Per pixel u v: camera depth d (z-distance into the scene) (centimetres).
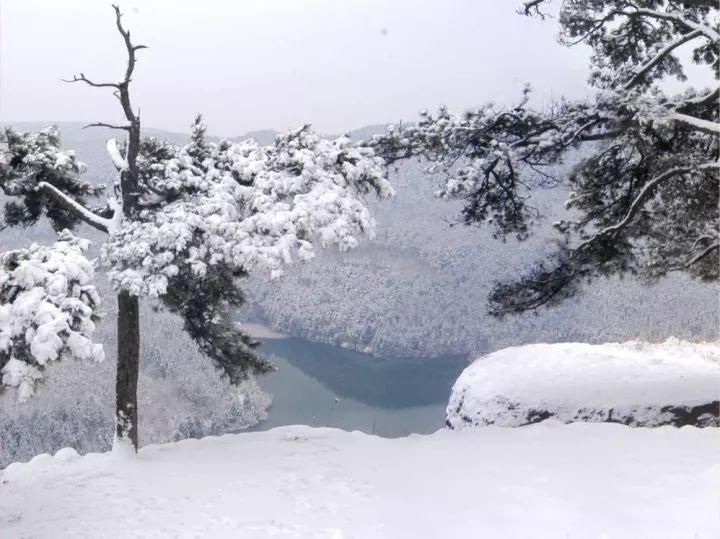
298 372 10106
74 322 1003
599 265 1420
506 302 1447
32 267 988
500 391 1496
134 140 1217
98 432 7106
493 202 1309
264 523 789
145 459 1153
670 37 1397
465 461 993
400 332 12412
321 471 989
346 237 1098
